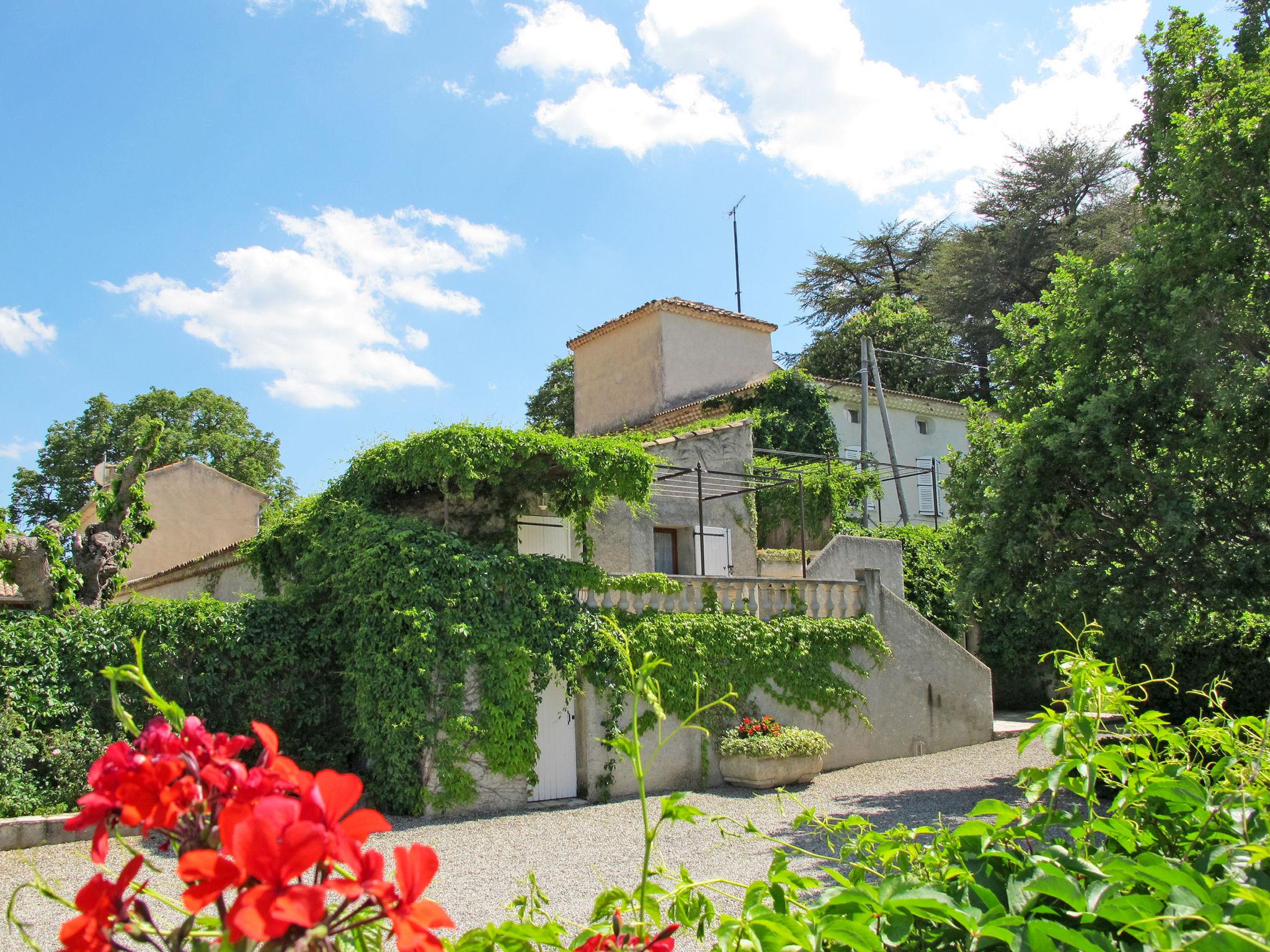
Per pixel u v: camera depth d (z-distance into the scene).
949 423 35.28
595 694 14.63
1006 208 44.56
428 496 16.17
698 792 15.02
